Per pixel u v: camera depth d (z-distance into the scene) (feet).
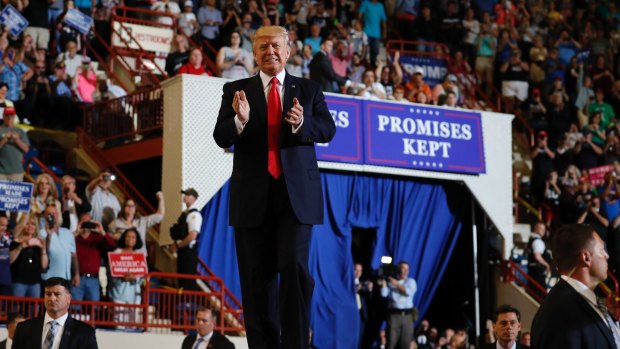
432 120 61.67
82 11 67.41
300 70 67.15
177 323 49.32
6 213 50.67
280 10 77.05
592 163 70.74
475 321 61.93
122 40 67.46
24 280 44.78
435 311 63.72
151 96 58.39
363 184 59.62
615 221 63.46
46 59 65.62
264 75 19.74
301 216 19.21
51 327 29.32
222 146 19.48
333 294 56.95
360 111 59.41
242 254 19.79
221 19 72.43
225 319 52.26
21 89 61.46
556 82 75.31
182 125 55.31
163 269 55.93
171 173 55.72
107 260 49.32
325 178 58.34
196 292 49.42
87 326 29.68
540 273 62.44
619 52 83.92
